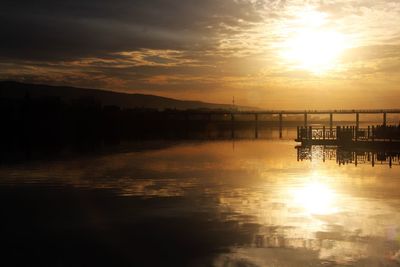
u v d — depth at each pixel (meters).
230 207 21.03
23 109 123.06
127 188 27.27
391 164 39.84
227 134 134.88
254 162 43.12
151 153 56.28
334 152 54.22
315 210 20.09
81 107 144.38
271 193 24.70
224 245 15.10
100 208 21.30
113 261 13.81
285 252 14.23
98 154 54.25
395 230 16.59
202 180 30.45
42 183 29.73
